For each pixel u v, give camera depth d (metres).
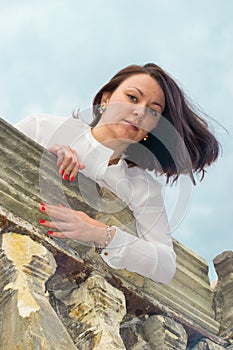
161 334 5.14
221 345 5.80
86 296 4.65
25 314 4.00
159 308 5.22
